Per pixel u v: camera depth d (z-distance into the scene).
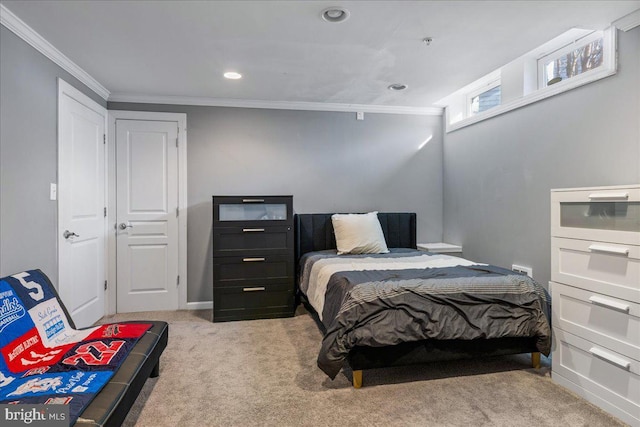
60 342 1.94
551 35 2.42
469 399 2.00
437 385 2.16
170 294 3.77
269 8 2.05
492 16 2.17
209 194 3.84
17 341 1.72
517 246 3.14
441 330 2.06
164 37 2.40
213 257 3.38
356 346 2.04
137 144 3.67
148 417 1.84
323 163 4.10
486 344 2.21
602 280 1.89
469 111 3.99
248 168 3.92
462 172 3.96
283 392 2.09
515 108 3.12
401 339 2.02
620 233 1.80
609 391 1.86
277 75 3.14
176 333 3.07
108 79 3.19
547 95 2.76
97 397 1.37
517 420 1.81
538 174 2.90
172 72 3.04
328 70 3.04
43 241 2.44
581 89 2.50
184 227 3.78
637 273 1.73
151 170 3.71
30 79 2.30
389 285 2.19
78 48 2.54
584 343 1.99
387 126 4.25
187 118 3.79
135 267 3.69
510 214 3.22
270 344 2.82
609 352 1.86
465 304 2.15
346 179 4.16
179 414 1.87
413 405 1.95
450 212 4.21
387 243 4.05
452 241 4.17
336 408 1.92
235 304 3.42
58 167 2.62
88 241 3.16
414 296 2.13
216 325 3.29
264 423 1.79
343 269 2.71
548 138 2.79
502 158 3.32
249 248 3.46
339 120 4.13
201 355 2.61
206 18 2.16
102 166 3.45
